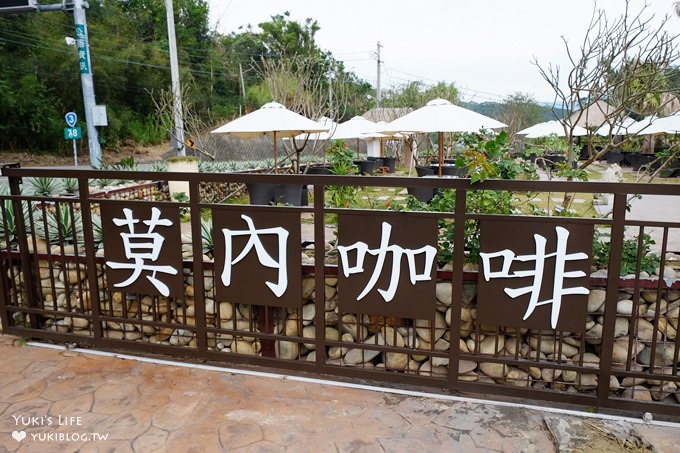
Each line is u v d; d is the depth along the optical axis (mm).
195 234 2699
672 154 3771
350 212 2439
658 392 2525
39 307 3275
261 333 2719
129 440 2131
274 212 2545
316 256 2541
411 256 2398
